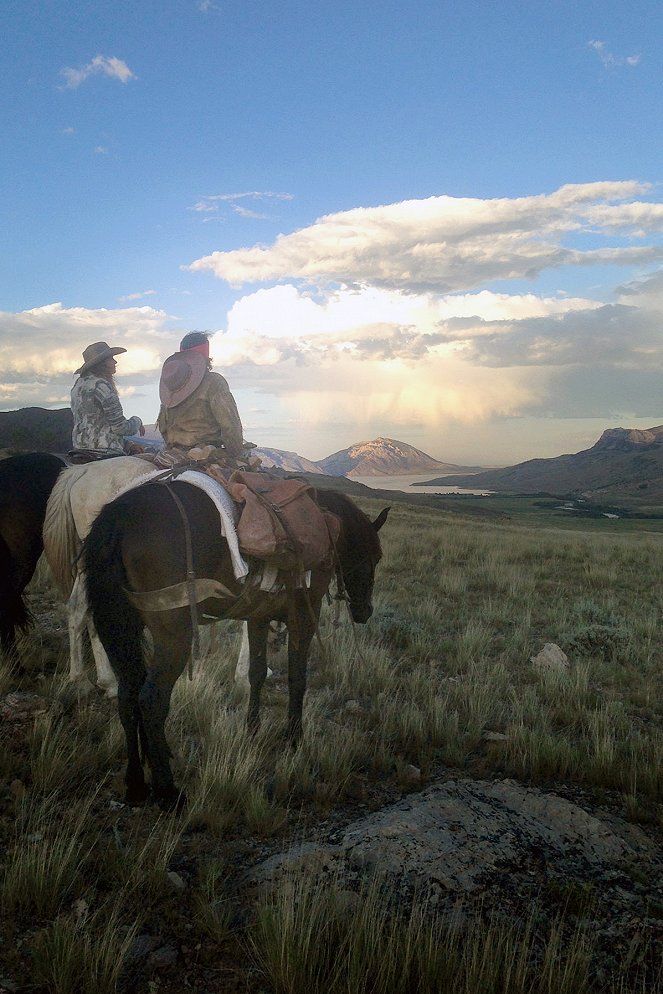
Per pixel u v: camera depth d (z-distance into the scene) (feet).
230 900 10.84
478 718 19.40
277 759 16.05
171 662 13.34
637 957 9.72
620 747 18.11
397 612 32.96
